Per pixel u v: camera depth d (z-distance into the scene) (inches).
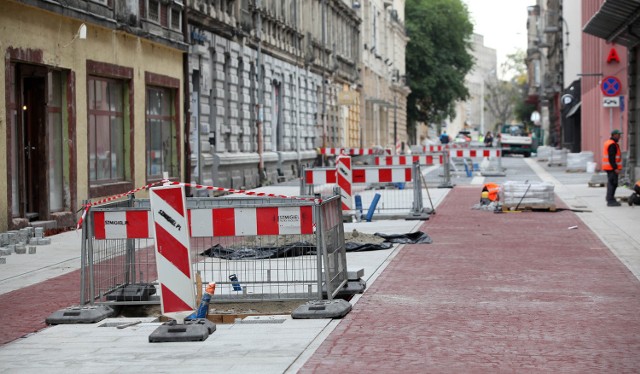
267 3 2763.3
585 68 3833.7
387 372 524.7
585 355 558.9
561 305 723.4
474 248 1093.8
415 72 6496.1
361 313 700.0
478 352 570.6
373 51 4945.9
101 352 592.4
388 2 5359.3
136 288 744.3
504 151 5497.1
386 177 1510.8
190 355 578.9
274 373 526.6
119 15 1553.9
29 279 914.1
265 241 935.7
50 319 690.2
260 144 2647.6
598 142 3284.9
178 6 1873.8
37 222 1302.9
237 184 2396.7
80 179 1419.8
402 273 898.1
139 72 1664.6
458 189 2239.2
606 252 1042.1
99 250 746.2
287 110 3046.3
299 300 726.5
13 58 1215.6
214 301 726.5
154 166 1804.9
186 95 1925.4
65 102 1384.1
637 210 1573.6
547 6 6028.5
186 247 625.0
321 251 717.3
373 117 5000.0
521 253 1042.7
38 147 1331.2
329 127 3786.9
